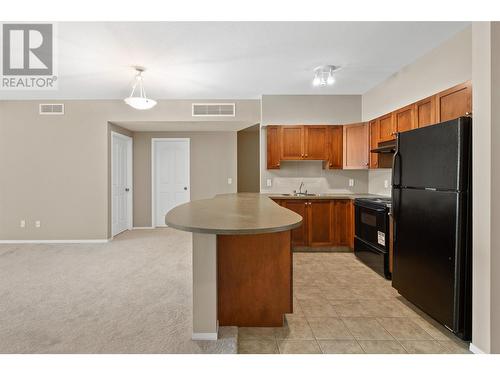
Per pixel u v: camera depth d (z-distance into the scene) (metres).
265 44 3.05
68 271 3.46
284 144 4.69
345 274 3.45
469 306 2.00
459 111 2.50
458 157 1.98
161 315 2.36
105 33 2.80
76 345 1.94
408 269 2.52
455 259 2.00
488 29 1.81
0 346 1.94
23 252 4.35
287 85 4.39
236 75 3.96
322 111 4.88
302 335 2.13
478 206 1.90
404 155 2.59
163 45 3.05
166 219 1.83
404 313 2.48
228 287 2.17
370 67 3.71
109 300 2.65
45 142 5.00
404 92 3.72
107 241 5.01
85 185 5.02
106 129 5.03
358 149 4.50
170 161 6.28
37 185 5.01
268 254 2.18
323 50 3.21
